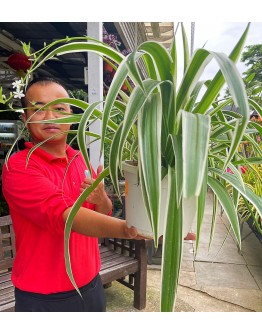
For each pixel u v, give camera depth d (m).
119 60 0.70
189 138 0.46
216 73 0.62
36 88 0.90
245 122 0.43
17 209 0.87
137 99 0.54
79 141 0.57
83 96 3.48
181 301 2.13
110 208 1.08
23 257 0.97
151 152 0.53
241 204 2.88
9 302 1.44
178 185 0.51
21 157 0.91
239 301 2.16
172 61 0.63
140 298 1.96
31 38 3.60
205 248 3.10
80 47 0.68
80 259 1.01
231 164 0.73
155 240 0.51
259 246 3.22
